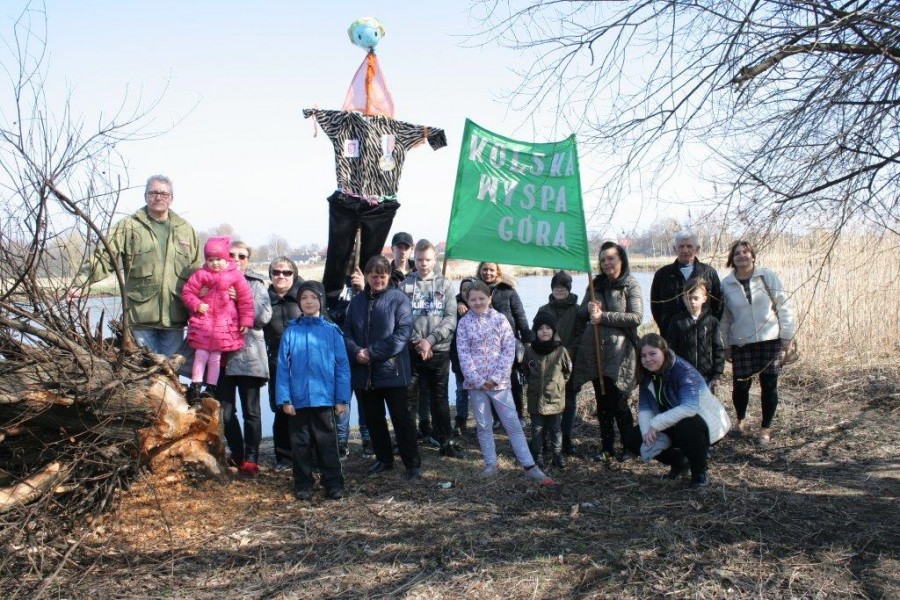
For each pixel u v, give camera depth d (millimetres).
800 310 8859
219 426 4980
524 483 5121
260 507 4723
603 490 4945
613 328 5582
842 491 4805
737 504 4555
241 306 5215
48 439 4414
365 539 4188
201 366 5176
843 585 3510
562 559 3838
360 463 5855
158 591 3584
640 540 4043
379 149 6719
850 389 7629
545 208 5691
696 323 5426
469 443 6367
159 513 4492
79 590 3568
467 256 5859
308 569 3807
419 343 5543
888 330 9141
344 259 6832
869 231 4168
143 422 4488
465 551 3969
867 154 3250
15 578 3625
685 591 3475
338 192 6668
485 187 5824
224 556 3979
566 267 5613
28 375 4129
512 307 6359
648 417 5090
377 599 3467
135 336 5211
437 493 4965
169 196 5285
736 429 6312
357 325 5371
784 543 3982
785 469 5312
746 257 5750
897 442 5879
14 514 3838
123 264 5125
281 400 4859
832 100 3080
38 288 4164
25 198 3865
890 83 3100
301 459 4910
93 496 4363
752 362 5926
